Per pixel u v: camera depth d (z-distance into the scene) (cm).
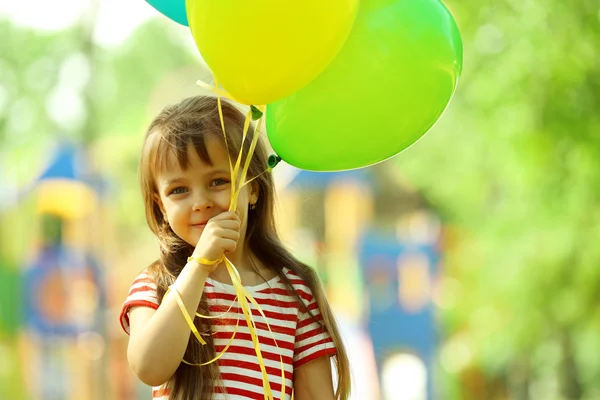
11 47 1232
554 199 926
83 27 1168
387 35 277
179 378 279
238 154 288
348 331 1246
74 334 1407
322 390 298
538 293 986
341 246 1711
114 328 1259
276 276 303
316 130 280
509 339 1054
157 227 298
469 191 1142
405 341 1605
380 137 281
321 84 276
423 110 282
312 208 1697
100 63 1284
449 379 1498
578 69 872
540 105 880
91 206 1325
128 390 1238
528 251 977
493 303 1066
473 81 913
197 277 270
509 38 900
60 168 1432
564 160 897
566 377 1112
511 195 1005
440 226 1636
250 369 281
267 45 261
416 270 1636
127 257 1628
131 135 1636
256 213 309
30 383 1392
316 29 262
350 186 1741
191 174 281
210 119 289
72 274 1438
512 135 900
